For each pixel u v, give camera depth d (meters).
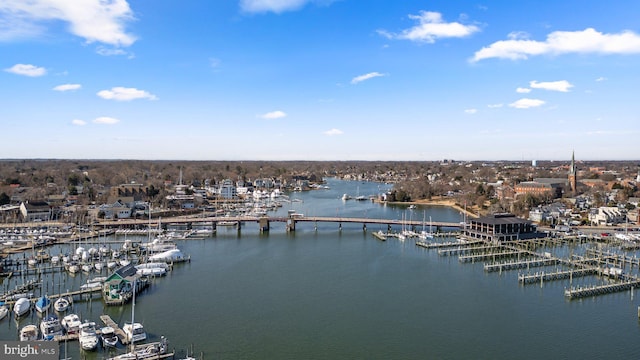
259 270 135.00
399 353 81.69
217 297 109.69
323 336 88.25
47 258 143.00
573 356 80.94
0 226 193.62
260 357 79.75
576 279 126.88
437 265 142.00
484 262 146.38
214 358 79.06
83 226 197.38
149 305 103.75
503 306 104.81
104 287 106.31
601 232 195.12
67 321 89.88
